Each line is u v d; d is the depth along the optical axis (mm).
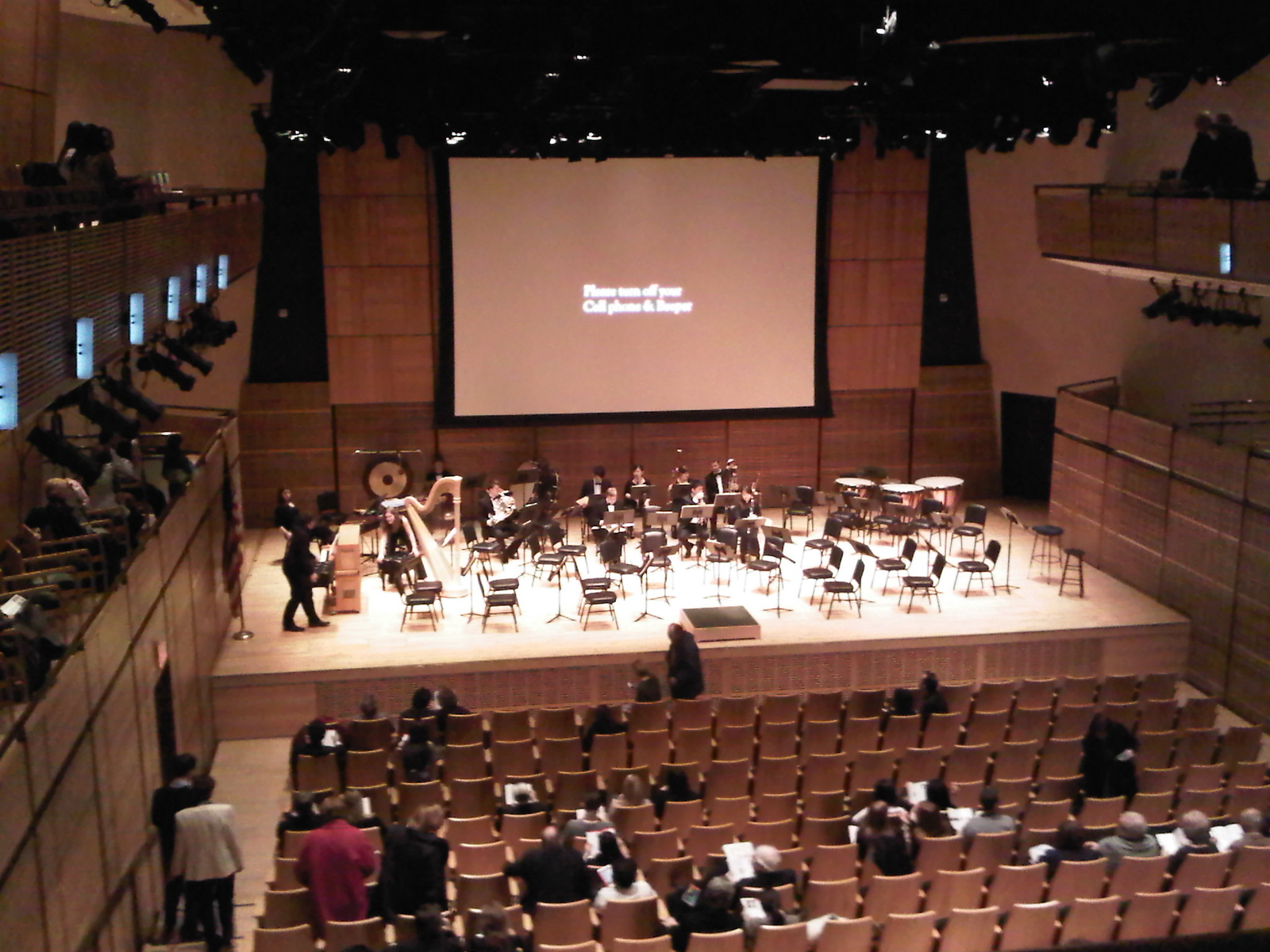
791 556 17250
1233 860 8430
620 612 14992
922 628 14383
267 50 10672
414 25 10734
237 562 14211
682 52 11617
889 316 19594
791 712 12367
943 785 9719
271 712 13250
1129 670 14711
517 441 19219
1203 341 16688
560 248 18422
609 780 10906
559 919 7695
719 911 7270
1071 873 8219
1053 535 15750
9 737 6180
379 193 18297
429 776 10445
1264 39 11320
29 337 7137
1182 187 13680
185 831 8695
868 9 10875
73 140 9586
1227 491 14039
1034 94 13820
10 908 6020
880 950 7574
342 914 7852
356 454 18609
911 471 20188
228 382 18391
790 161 18578
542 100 13289
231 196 15555
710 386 19094
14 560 8117
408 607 14523
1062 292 18906
